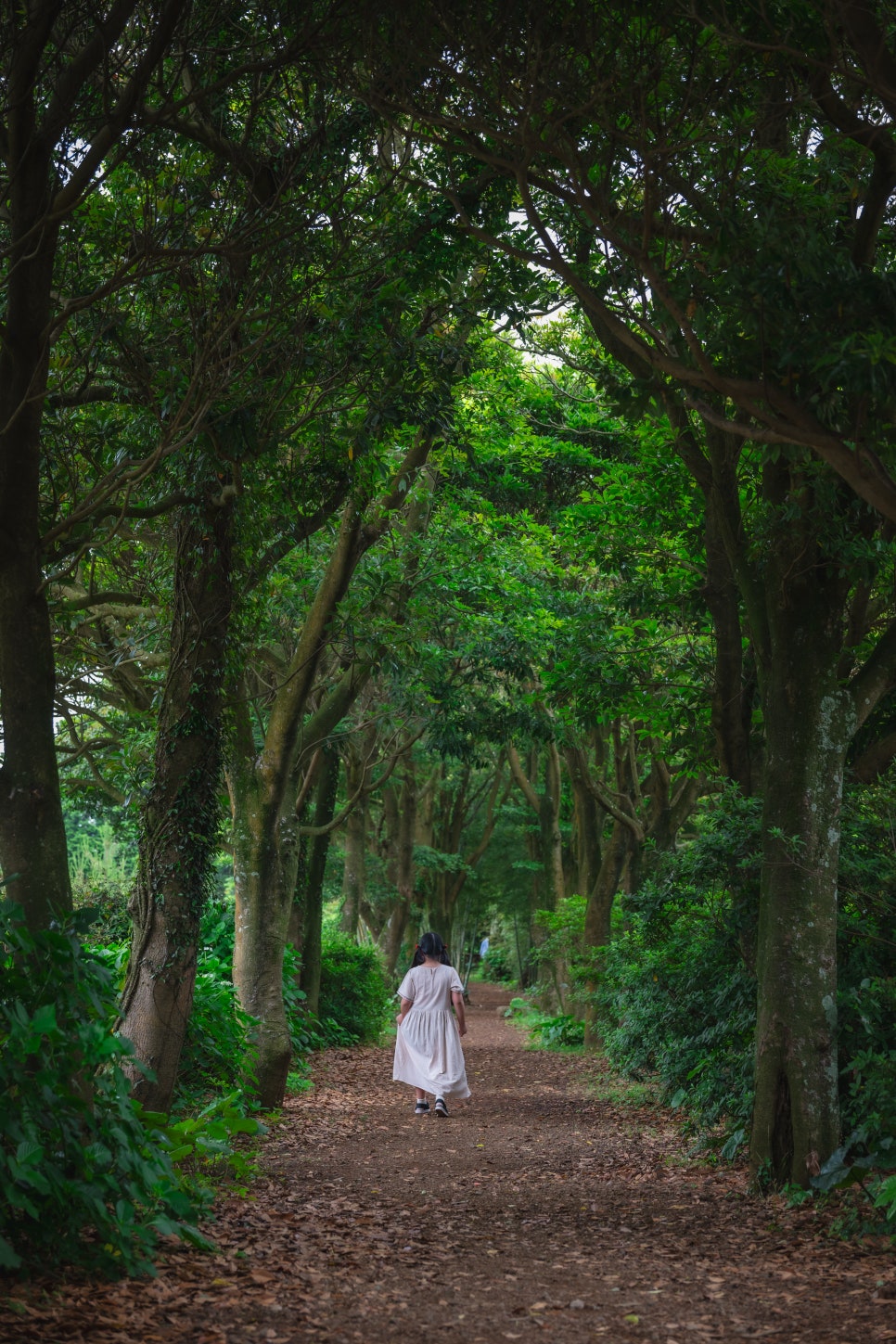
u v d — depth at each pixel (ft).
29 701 20.18
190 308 26.08
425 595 49.88
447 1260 17.80
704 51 22.39
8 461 20.13
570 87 22.18
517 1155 29.43
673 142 23.11
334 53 22.81
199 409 23.71
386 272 27.40
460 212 23.27
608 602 45.01
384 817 103.91
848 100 23.73
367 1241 18.81
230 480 28.99
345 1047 59.67
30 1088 14.87
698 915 30.25
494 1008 115.85
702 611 40.22
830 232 21.72
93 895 51.72
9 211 21.65
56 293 26.84
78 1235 15.56
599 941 61.57
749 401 18.24
